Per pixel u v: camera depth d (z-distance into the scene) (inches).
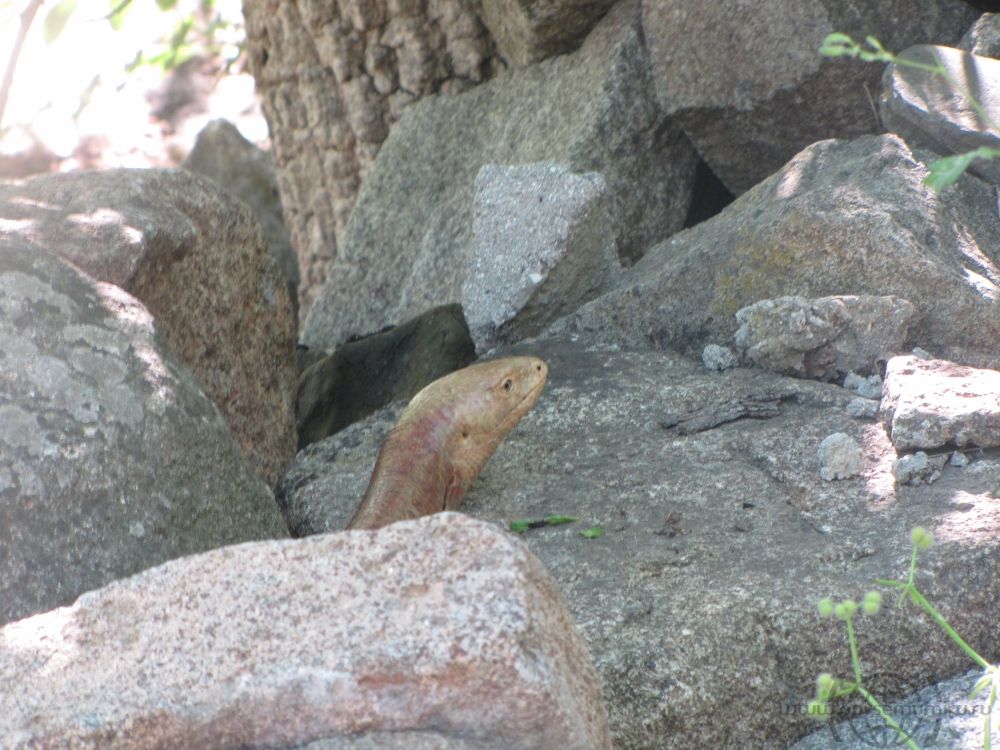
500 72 546.9
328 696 170.7
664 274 383.2
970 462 298.0
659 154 469.4
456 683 169.8
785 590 256.1
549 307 401.7
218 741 172.6
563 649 182.5
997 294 348.5
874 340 344.8
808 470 306.0
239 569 187.2
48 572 248.1
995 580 258.8
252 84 939.3
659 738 233.6
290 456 402.6
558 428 343.6
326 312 543.2
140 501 265.9
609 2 485.4
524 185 405.7
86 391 271.7
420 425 313.4
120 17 428.1
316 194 622.8
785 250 362.6
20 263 288.4
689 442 327.0
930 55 397.4
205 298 363.3
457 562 181.0
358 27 574.2
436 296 489.4
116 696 174.2
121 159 873.5
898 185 366.9
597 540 288.2
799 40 422.3
